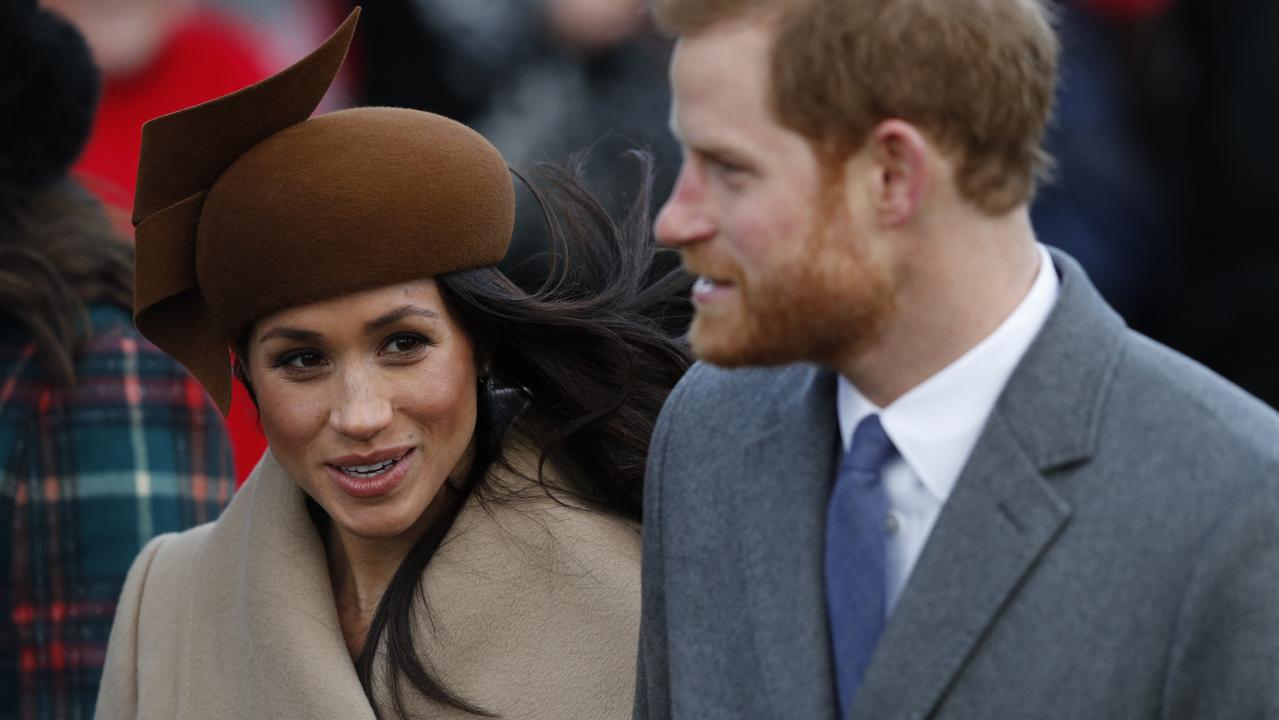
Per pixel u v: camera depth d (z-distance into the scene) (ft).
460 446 30.83
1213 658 19.98
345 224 28.94
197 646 33.24
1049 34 20.75
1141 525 20.34
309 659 31.35
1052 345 21.22
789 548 22.98
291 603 31.91
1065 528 20.72
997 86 20.22
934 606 21.11
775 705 22.63
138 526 36.94
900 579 22.04
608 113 59.31
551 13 60.59
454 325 30.58
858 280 20.77
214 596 33.37
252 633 32.14
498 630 31.27
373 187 29.09
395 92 63.10
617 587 31.58
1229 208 71.97
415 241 29.37
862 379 21.97
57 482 36.88
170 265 30.42
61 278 36.91
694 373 25.68
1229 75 71.46
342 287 29.12
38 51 36.73
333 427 29.76
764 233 20.89
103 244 37.83
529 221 54.60
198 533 35.06
